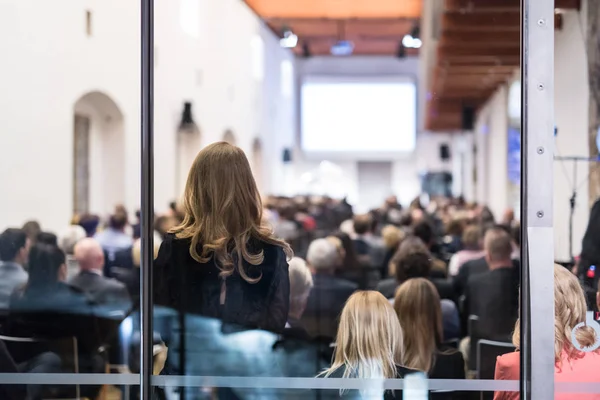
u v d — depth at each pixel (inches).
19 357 114.4
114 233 215.0
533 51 80.0
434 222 340.5
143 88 91.2
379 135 778.2
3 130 193.0
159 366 88.6
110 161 303.7
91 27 265.1
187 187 88.9
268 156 607.2
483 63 369.1
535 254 79.9
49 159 228.5
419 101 781.9
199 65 406.6
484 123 600.1
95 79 270.5
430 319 111.4
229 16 473.1
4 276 129.6
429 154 795.4
